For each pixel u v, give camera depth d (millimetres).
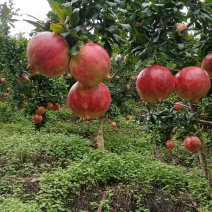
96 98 475
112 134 4016
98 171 2445
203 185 2250
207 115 1541
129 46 623
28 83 1953
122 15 655
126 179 2426
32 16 522
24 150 2852
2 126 3879
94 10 521
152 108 1536
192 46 654
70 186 2219
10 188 2268
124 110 3691
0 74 2502
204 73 549
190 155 3234
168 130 1649
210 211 1981
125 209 2166
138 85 552
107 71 445
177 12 567
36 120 1977
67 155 2990
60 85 2049
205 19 614
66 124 4352
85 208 2146
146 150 3342
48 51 432
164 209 2162
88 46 443
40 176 2459
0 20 1512
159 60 602
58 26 440
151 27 597
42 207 2023
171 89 537
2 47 1863
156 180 2373
